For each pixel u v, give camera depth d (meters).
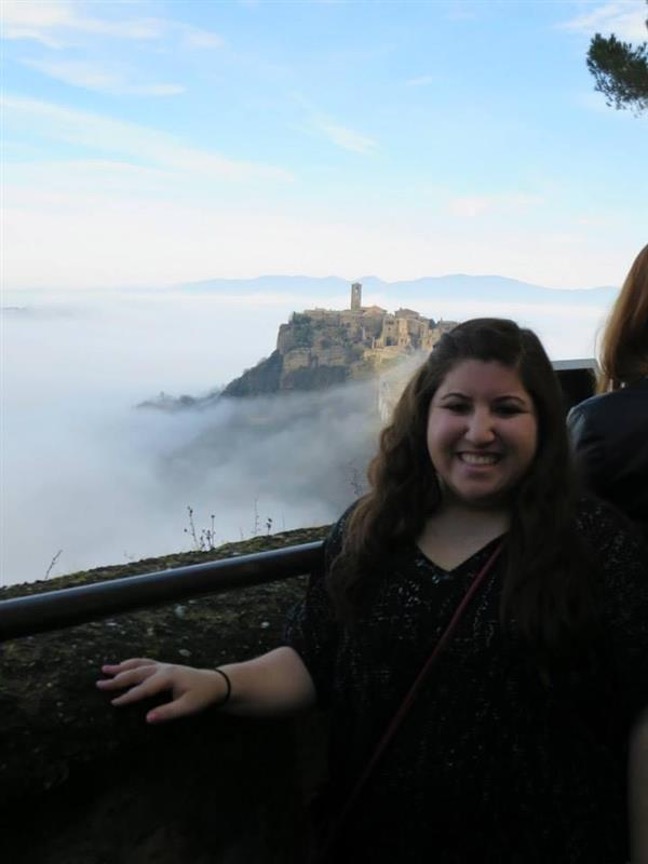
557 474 1.52
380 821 1.51
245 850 1.72
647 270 1.90
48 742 1.38
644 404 1.81
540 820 1.44
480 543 1.54
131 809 1.53
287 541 2.61
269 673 1.57
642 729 1.48
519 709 1.45
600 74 10.45
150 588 1.54
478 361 1.53
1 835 1.40
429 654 1.48
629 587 1.48
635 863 1.49
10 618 1.38
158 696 1.50
